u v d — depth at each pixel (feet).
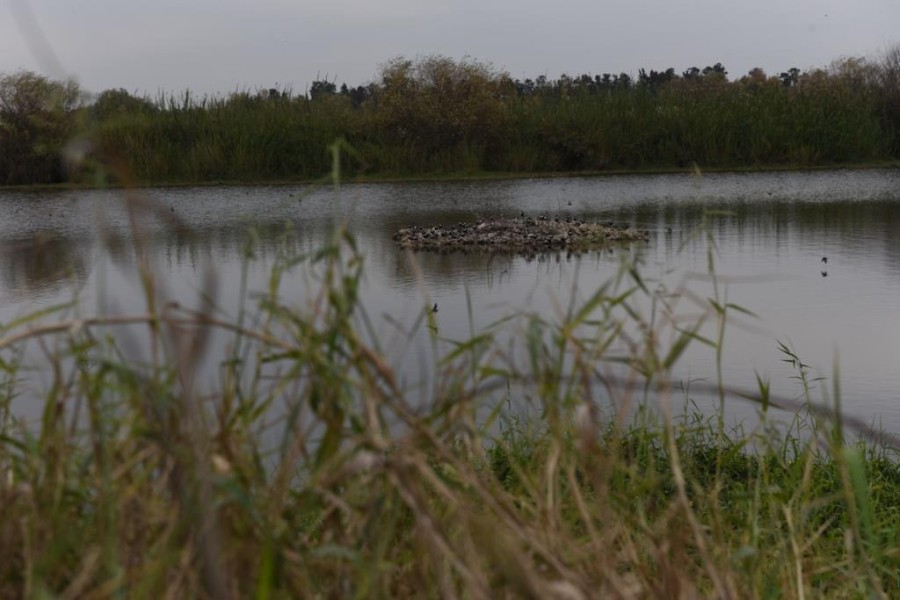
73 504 5.41
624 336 6.50
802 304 20.72
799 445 11.89
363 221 38.88
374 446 5.36
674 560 6.69
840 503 10.32
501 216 40.34
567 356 11.16
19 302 21.08
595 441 6.50
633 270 6.62
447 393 6.36
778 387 14.49
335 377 5.47
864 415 13.20
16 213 42.29
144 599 4.75
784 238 32.14
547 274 25.36
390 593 5.71
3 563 5.06
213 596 4.59
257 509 5.24
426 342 16.39
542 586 4.78
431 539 5.05
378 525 5.57
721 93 74.02
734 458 11.19
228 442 5.44
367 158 62.69
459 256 29.14
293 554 4.99
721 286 22.97
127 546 5.19
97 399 5.74
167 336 5.35
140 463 5.60
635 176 61.26
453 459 5.42
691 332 6.77
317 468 5.43
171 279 24.98
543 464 7.70
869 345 16.93
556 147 66.59
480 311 19.76
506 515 5.30
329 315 5.71
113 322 5.40
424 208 44.16
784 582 6.98
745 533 7.81
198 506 4.78
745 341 17.22
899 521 9.68
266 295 6.06
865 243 30.58
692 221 37.58
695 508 9.53
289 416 5.65
